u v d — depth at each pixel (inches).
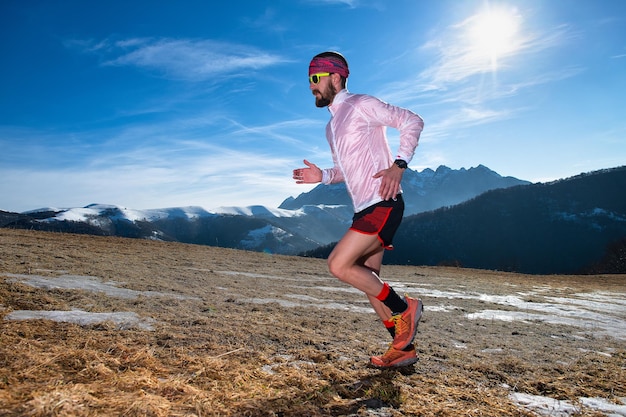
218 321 157.8
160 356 109.1
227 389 89.7
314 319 189.2
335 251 109.9
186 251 538.0
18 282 185.2
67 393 72.9
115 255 379.6
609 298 476.4
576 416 95.3
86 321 136.0
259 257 593.6
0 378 80.2
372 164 110.9
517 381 120.6
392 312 116.5
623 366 148.3
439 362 134.0
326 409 86.4
